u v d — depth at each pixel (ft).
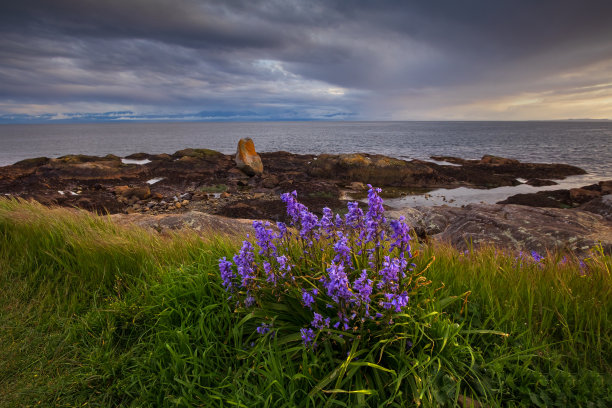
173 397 8.66
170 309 11.41
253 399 8.30
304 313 9.87
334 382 8.32
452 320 10.04
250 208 63.52
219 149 231.91
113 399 9.20
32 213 21.01
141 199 75.00
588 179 100.37
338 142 289.94
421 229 31.71
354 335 8.77
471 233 25.82
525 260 14.35
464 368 8.64
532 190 86.79
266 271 9.76
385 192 85.81
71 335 11.22
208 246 15.74
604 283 11.12
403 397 8.11
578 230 23.35
